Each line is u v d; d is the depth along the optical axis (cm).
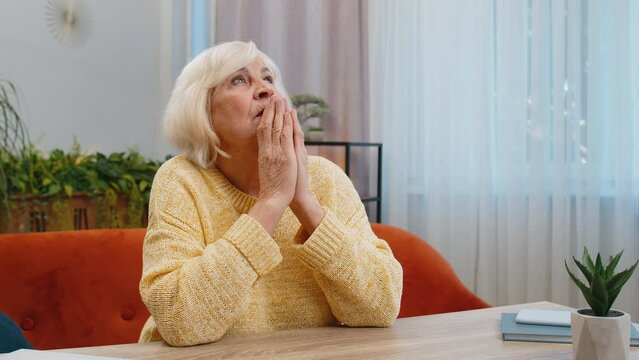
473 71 313
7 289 173
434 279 201
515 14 302
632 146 278
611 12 280
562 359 103
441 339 115
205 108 132
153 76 419
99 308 180
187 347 111
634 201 281
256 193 137
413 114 333
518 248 304
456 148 319
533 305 145
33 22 350
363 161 346
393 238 207
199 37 392
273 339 116
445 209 323
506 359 103
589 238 286
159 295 113
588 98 286
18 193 300
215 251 115
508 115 304
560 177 291
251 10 363
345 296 126
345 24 341
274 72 142
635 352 105
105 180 334
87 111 379
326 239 122
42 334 176
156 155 421
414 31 331
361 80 342
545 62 296
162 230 123
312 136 323
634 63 279
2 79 336
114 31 394
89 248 183
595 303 95
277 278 133
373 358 103
